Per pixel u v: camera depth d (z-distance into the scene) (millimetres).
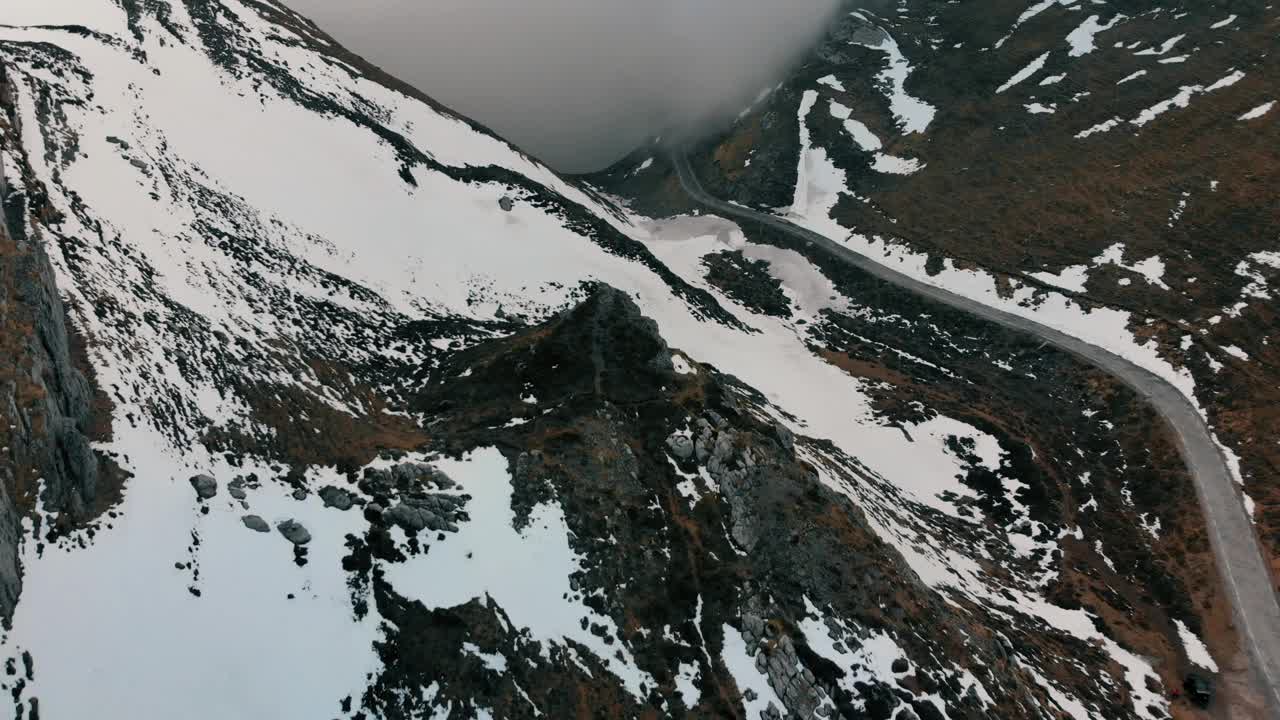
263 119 83812
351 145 88812
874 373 98125
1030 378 90812
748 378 89188
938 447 80500
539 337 57312
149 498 33188
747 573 43969
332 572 35219
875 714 39531
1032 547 66500
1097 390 84250
